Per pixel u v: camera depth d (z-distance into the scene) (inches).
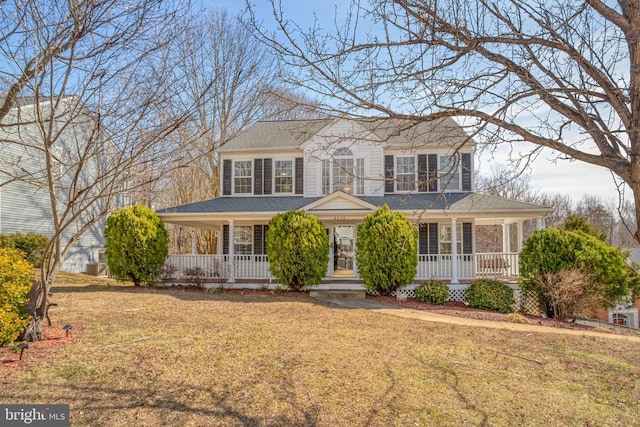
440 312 458.9
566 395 217.8
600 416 193.2
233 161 706.2
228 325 336.5
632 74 106.8
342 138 164.6
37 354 242.7
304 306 451.8
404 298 527.5
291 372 232.7
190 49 252.2
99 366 227.9
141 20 191.8
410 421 180.9
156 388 203.5
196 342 281.3
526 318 449.7
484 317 441.7
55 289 526.6
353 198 593.0
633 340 352.2
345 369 241.1
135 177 246.7
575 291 435.5
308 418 180.2
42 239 651.5
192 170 888.9
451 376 239.3
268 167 695.1
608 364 271.9
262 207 625.3
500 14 132.0
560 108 129.4
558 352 299.7
